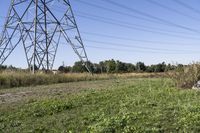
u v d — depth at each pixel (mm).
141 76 55844
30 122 14547
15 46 48562
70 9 53625
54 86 32562
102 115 14062
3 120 15172
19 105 18641
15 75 34625
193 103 15633
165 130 11633
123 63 89125
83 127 12883
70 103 17844
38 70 46406
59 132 12539
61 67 73188
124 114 13734
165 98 18016
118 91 22812
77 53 55781
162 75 34750
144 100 17406
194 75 22859
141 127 11875
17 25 47688
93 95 21016
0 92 26828
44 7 49562
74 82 40281
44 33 48875
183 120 12273
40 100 19922
